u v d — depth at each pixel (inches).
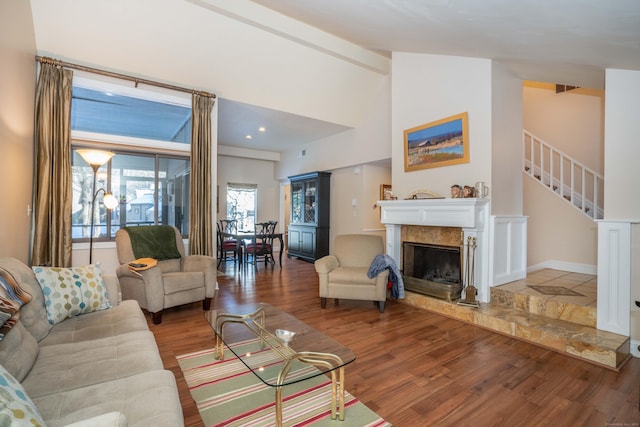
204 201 175.2
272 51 173.2
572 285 141.3
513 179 151.3
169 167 190.4
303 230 288.2
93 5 130.2
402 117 176.9
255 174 337.4
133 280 129.6
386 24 118.6
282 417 68.6
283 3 131.3
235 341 86.5
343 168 264.7
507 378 85.4
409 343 108.1
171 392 51.6
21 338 59.1
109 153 132.8
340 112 228.2
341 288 144.1
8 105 103.8
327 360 71.8
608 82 106.3
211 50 161.5
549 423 67.5
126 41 144.8
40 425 34.4
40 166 133.3
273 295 168.7
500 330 117.7
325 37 178.2
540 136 217.9
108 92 155.3
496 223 138.4
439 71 158.2
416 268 171.0
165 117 193.5
